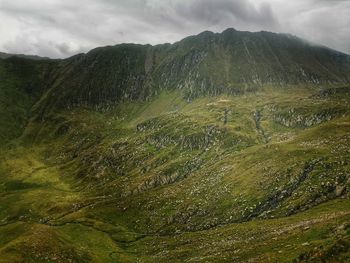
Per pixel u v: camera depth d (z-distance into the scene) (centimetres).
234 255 11862
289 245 10425
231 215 19212
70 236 19738
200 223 19888
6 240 17862
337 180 17800
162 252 16562
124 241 19900
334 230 9969
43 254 14550
